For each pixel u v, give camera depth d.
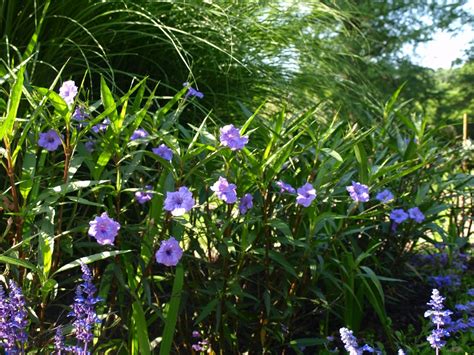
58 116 1.03
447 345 1.41
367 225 1.61
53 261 1.08
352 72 2.73
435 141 1.86
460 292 1.75
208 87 2.03
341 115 2.46
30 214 1.00
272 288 1.24
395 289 1.69
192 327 1.32
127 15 1.87
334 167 1.27
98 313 1.09
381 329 1.52
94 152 1.24
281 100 2.34
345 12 2.79
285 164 1.42
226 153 1.11
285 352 1.35
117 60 1.97
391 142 1.71
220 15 2.08
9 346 0.92
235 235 1.30
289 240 1.18
